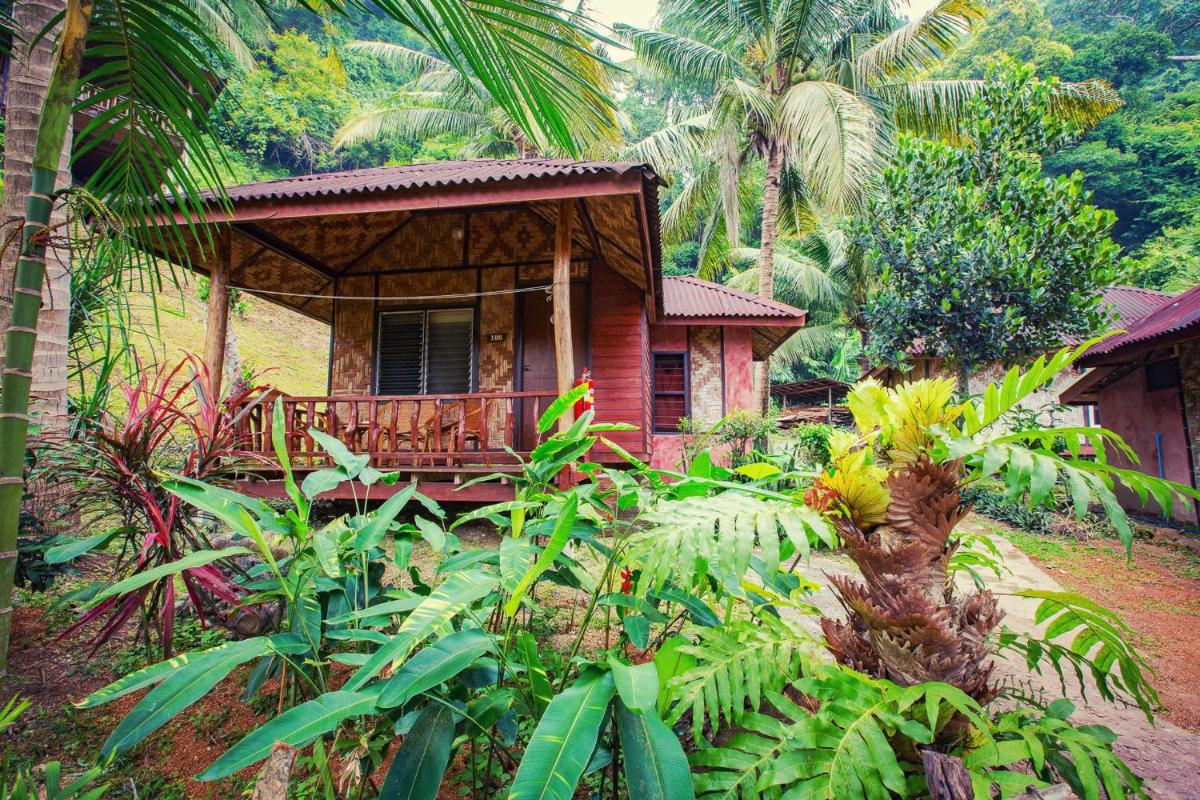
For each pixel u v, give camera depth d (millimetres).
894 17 12359
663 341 11391
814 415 23562
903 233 9258
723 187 13102
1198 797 2580
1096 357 9250
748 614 3627
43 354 3676
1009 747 1833
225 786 2322
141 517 2719
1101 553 6957
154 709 1624
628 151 13820
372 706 1622
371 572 2803
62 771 2314
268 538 4426
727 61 12570
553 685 2271
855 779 1633
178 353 12227
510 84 2057
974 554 2676
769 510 1899
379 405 8391
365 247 8492
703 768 2113
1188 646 4453
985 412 1993
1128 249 32156
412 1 1762
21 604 3383
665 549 1838
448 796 2270
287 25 27875
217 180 2402
